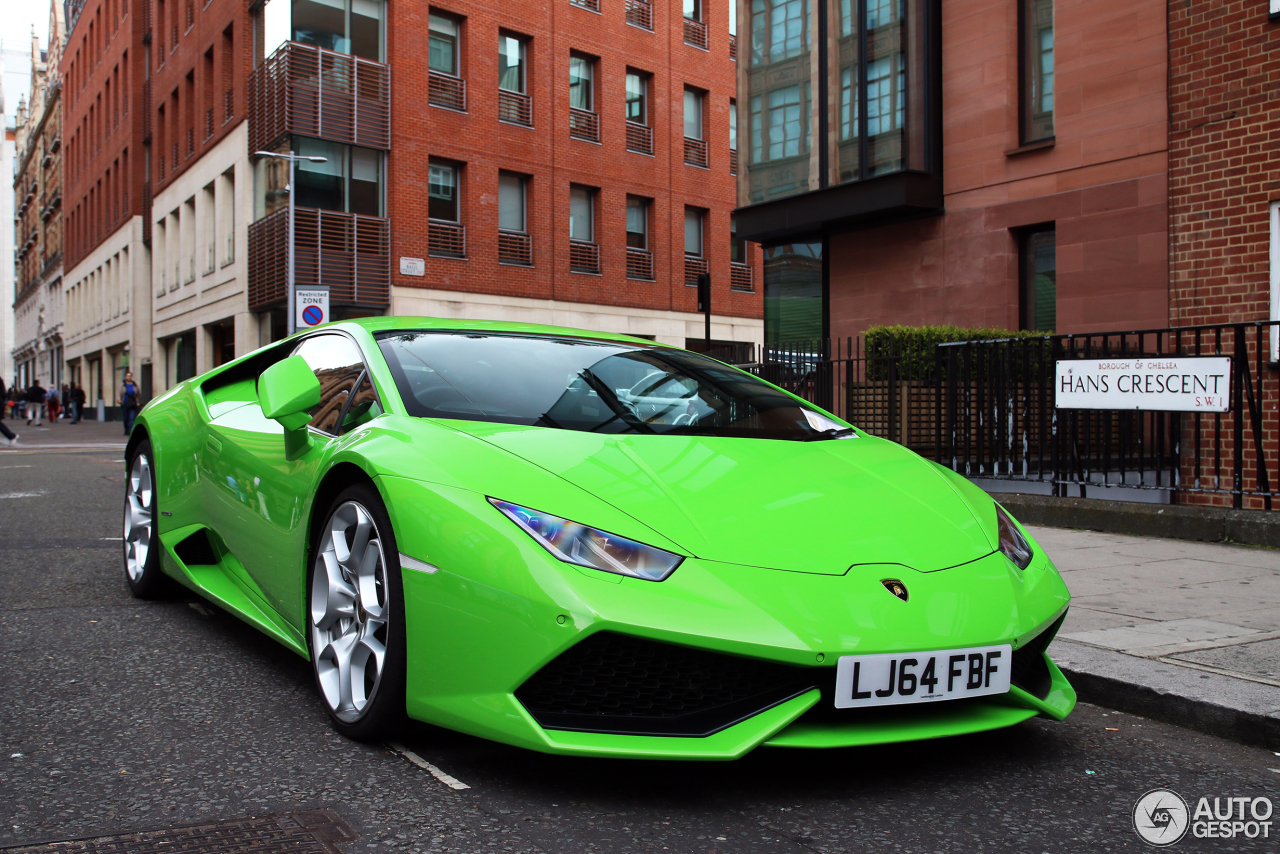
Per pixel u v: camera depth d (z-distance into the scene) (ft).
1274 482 22.45
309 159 60.75
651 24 81.76
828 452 10.11
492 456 8.32
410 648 7.89
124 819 7.02
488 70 71.77
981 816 7.43
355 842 6.68
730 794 7.70
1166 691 9.94
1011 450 24.48
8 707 9.60
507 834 6.84
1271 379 22.71
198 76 88.69
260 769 8.01
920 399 27.96
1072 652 11.37
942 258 36.24
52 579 16.25
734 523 7.97
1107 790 8.05
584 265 77.97
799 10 40.29
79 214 154.51
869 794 7.81
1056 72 32.27
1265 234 23.40
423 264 68.23
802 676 7.30
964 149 35.32
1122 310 30.53
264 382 9.80
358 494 8.78
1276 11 23.21
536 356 11.12
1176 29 25.20
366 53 67.51
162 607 14.23
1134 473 24.72
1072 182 31.91
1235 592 14.97
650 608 7.05
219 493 12.03
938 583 7.97
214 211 86.33
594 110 78.69
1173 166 25.26
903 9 36.32
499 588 7.31
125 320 119.24
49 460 47.93
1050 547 19.47
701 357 12.79
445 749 8.51
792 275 43.09
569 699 7.38
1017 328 34.06
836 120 38.73
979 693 7.71
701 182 85.35
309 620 9.39
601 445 8.91
